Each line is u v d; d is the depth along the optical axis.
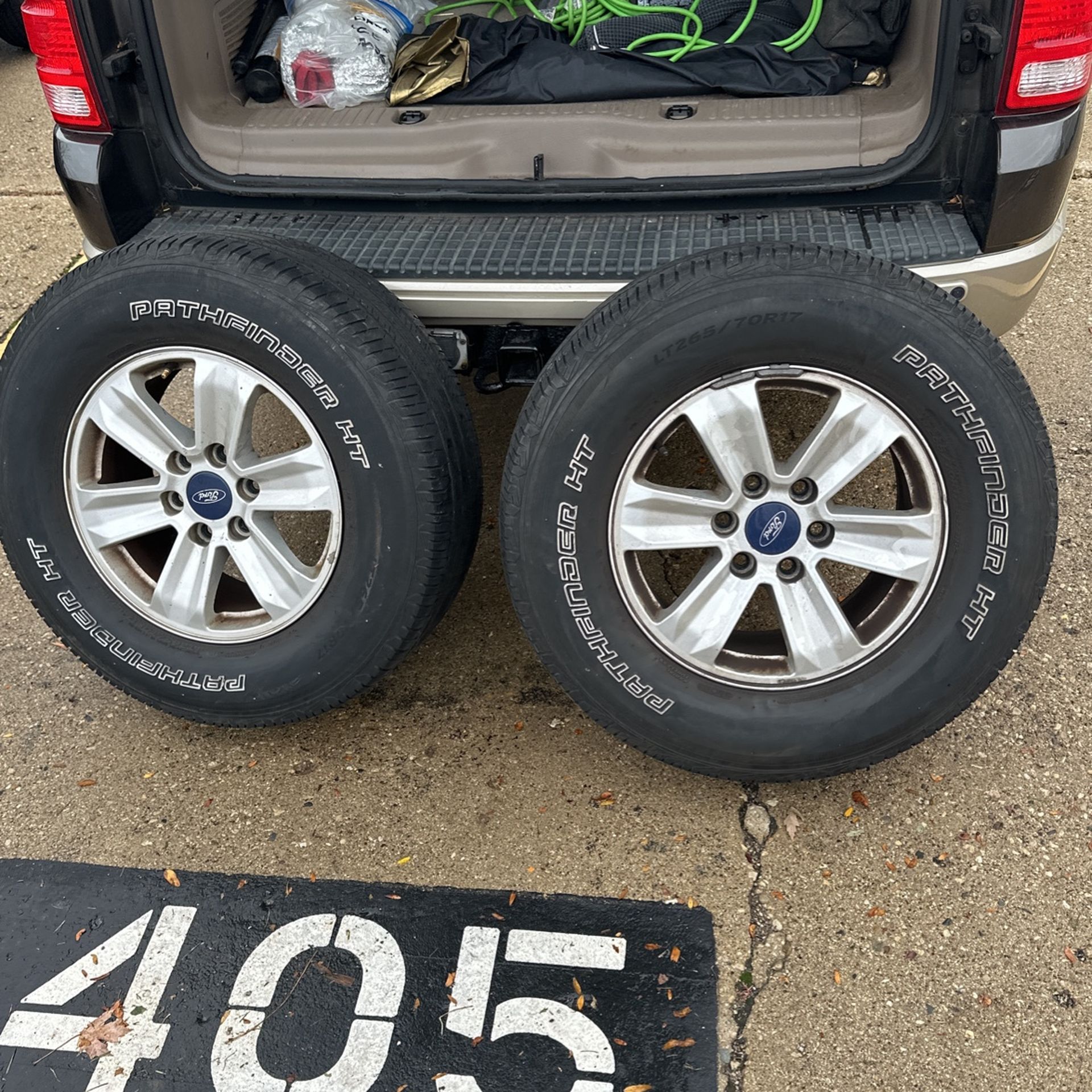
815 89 2.82
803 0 3.10
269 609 2.56
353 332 2.34
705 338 2.18
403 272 2.52
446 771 2.70
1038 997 2.19
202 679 2.62
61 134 2.74
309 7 3.06
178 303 2.36
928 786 2.60
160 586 2.62
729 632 2.40
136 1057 2.15
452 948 2.31
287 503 2.48
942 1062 2.09
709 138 2.66
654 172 2.68
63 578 2.65
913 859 2.45
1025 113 2.34
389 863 2.49
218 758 2.77
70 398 2.51
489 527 3.41
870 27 2.89
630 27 3.13
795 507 2.33
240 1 3.14
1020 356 3.90
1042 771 2.62
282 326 2.33
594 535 2.33
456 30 3.05
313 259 2.43
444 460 2.42
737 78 2.86
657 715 2.43
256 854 2.53
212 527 2.57
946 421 2.22
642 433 2.27
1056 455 3.48
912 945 2.28
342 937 2.34
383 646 2.53
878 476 3.45
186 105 2.77
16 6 5.93
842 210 2.58
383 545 2.44
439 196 2.68
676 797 2.61
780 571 2.41
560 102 2.93
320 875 2.47
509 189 2.67
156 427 2.49
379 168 2.77
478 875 2.46
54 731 2.87
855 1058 2.10
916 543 2.34
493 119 2.77
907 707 2.39
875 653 2.40
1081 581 3.08
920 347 2.17
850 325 2.16
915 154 2.46
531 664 2.97
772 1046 2.12
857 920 2.33
